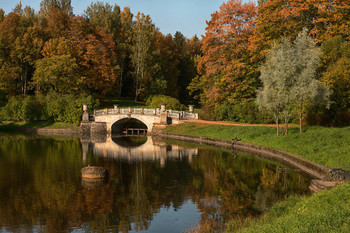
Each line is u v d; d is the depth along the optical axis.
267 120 42.62
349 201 11.22
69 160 28.17
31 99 58.72
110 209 15.50
